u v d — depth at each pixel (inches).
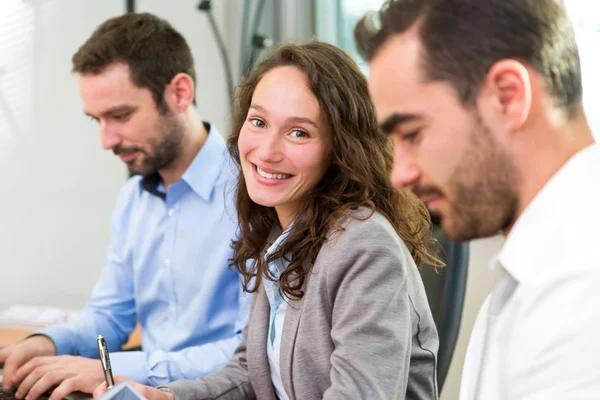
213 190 63.4
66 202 99.5
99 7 99.0
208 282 61.8
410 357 43.2
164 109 63.1
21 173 97.9
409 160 24.6
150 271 65.2
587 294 21.7
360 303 39.9
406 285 41.1
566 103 23.5
